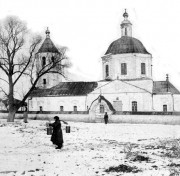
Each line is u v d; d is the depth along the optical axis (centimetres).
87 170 1355
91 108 5188
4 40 4431
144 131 3466
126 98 5503
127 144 2269
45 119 5475
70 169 1379
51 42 6431
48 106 6269
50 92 6341
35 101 6388
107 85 5628
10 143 2270
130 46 5722
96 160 1584
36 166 1449
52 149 1994
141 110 5416
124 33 5884
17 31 4478
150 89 5534
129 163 1509
